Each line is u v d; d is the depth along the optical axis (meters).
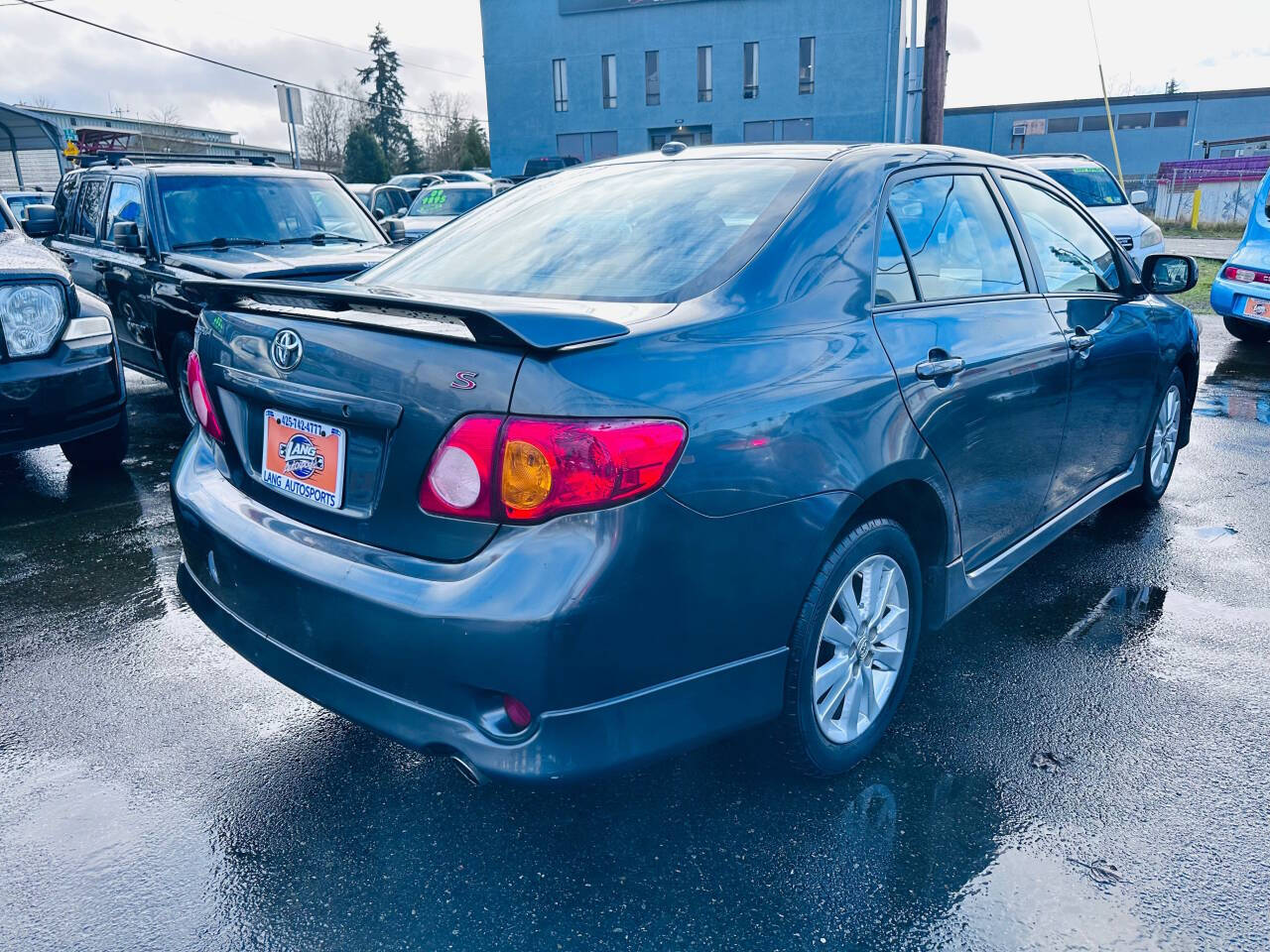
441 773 2.69
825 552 2.31
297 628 2.22
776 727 2.42
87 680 3.22
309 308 2.28
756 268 2.37
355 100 61.03
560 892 2.21
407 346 2.05
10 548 4.45
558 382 1.90
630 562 1.93
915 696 3.07
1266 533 4.47
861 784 2.60
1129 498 4.71
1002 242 3.22
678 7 42.00
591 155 45.06
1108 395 3.74
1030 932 2.08
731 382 2.11
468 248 2.88
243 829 2.46
